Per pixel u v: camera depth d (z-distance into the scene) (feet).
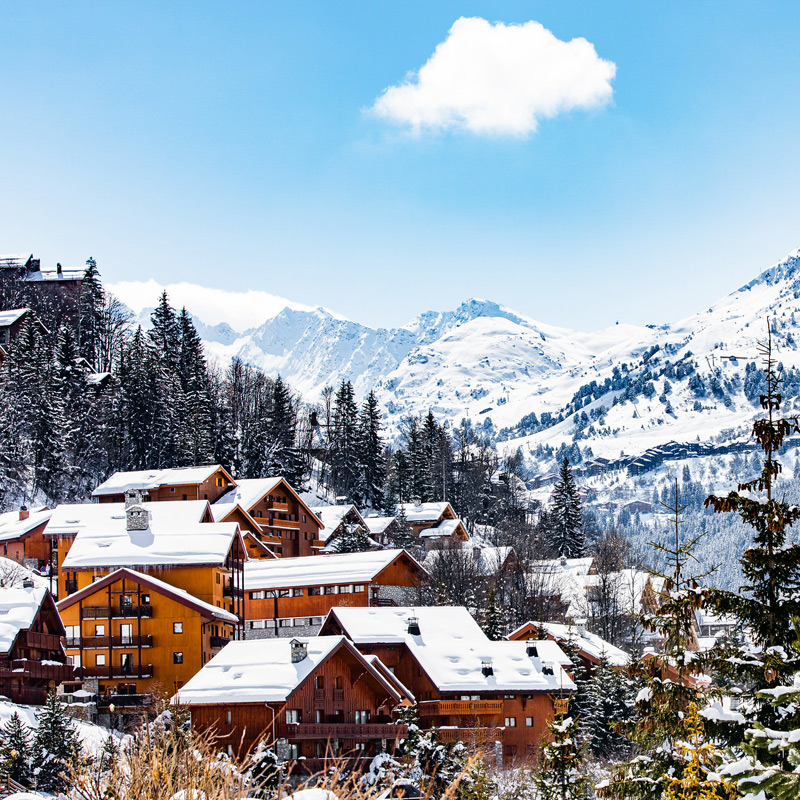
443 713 229.45
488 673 237.66
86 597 253.65
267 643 207.62
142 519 279.49
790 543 85.20
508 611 352.90
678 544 90.89
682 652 85.40
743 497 85.92
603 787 83.35
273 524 388.16
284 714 193.98
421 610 260.21
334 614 250.78
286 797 50.01
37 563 357.00
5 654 212.84
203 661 248.93
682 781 74.74
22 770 142.00
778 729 74.95
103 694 242.78
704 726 77.46
